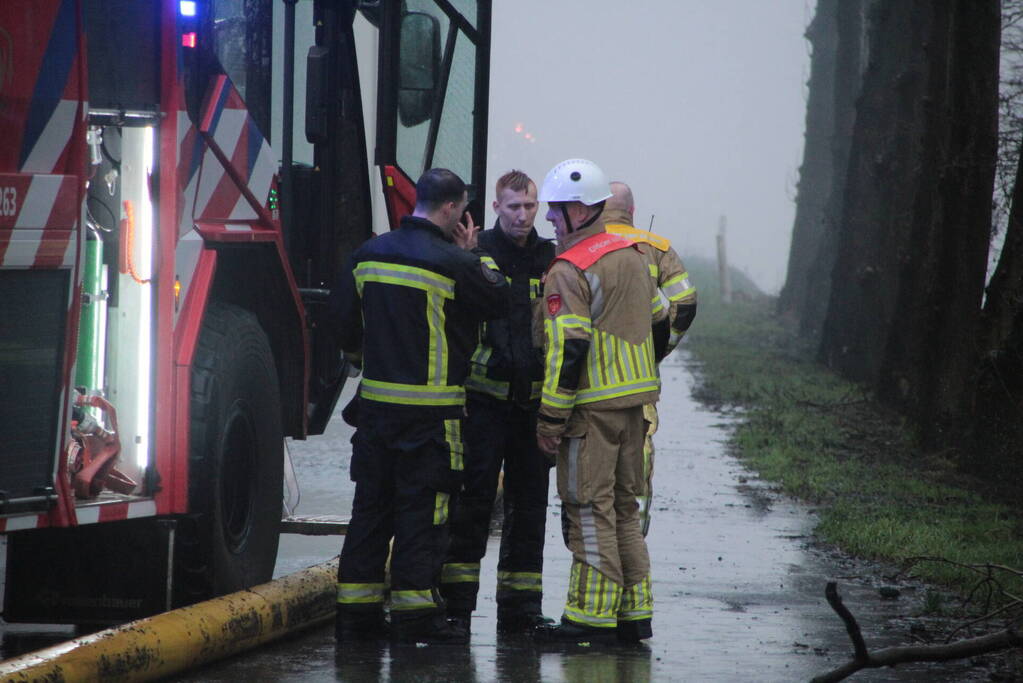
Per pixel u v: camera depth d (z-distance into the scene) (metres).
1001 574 21.34
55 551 16.53
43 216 14.37
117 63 15.85
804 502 29.30
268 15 19.67
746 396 48.53
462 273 16.83
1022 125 35.38
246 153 18.33
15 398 14.17
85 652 13.55
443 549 17.19
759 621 18.78
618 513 17.56
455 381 17.03
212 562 16.73
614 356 17.12
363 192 22.05
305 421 19.83
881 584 21.62
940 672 16.27
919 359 35.72
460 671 15.57
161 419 16.31
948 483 31.09
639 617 17.36
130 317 16.36
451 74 22.81
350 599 17.12
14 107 14.02
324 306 21.31
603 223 17.91
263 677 15.17
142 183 16.30
